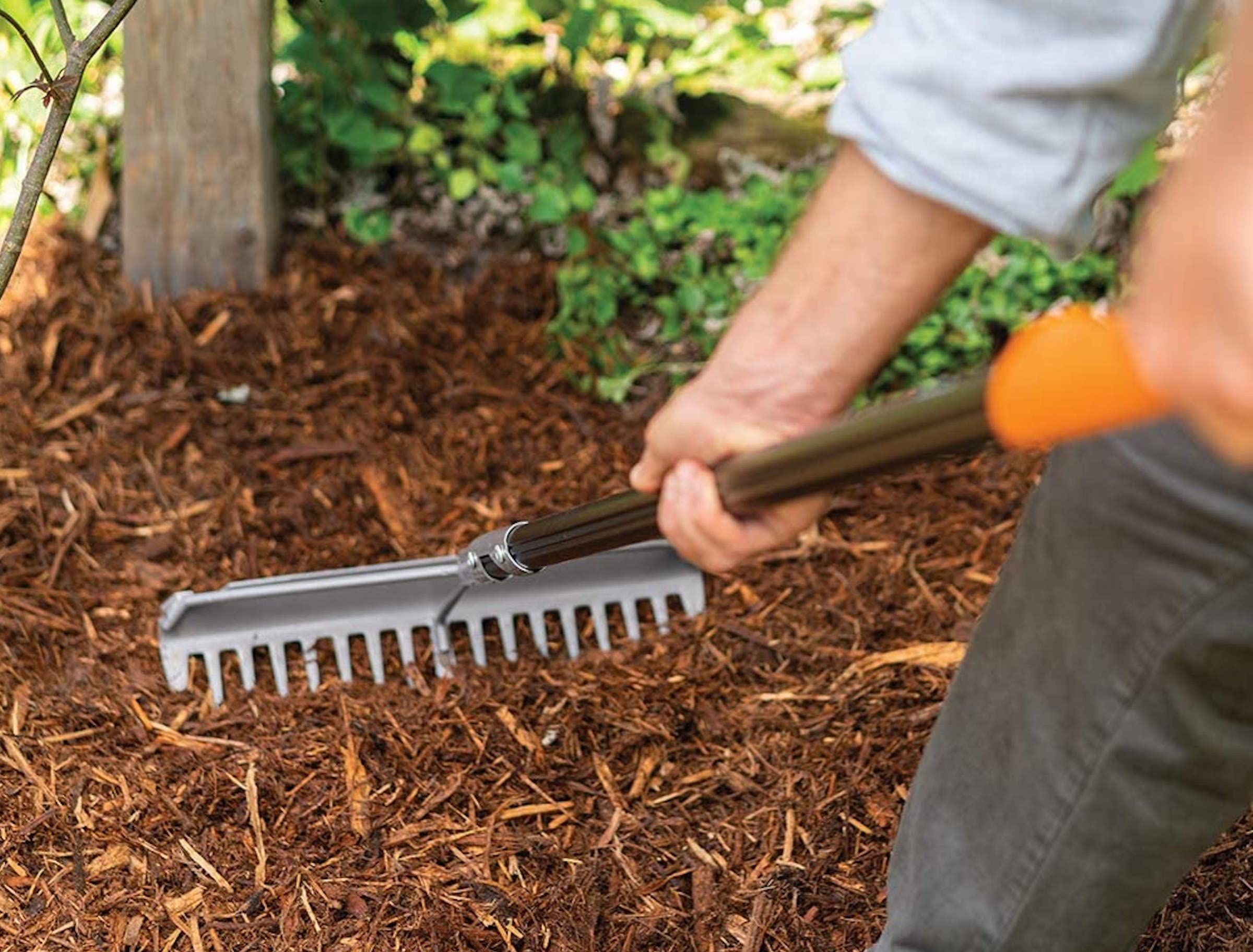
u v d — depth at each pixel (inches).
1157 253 22.7
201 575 95.1
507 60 128.6
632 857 77.0
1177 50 38.2
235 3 110.0
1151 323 23.1
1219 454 37.8
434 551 98.6
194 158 112.9
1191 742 44.1
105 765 80.7
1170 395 23.8
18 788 78.6
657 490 51.2
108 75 126.5
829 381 44.9
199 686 86.8
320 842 77.1
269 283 116.1
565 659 90.5
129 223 114.3
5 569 92.9
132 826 77.1
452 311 115.8
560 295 117.3
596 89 123.7
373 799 79.6
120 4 67.6
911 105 39.2
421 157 122.8
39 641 88.5
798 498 44.3
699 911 74.0
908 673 88.6
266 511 100.2
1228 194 21.0
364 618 88.0
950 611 94.0
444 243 121.5
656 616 92.7
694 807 80.1
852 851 77.3
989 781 49.4
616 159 125.0
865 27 137.3
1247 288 20.9
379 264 120.1
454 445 107.1
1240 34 21.2
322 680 88.4
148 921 72.2
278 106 120.0
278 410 107.9
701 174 125.3
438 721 85.0
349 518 100.4
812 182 119.0
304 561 97.2
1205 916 71.3
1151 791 45.4
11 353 109.9
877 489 103.9
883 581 96.3
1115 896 48.4
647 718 85.7
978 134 38.7
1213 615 41.1
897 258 41.9
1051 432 32.3
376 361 111.7
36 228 119.0
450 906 73.5
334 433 106.7
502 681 88.2
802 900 74.5
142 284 115.5
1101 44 37.3
